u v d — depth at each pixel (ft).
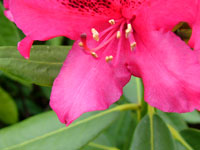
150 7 0.39
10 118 0.74
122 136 0.79
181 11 0.37
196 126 0.92
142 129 0.52
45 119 0.55
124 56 0.45
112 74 0.44
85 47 0.42
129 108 0.57
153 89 0.40
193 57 0.36
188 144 0.58
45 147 0.52
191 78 0.36
